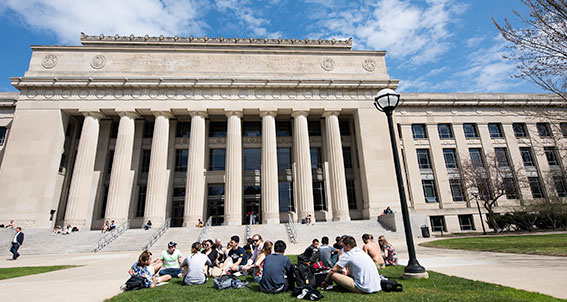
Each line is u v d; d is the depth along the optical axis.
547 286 6.68
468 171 40.16
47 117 34.66
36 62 37.16
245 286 8.16
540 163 43.56
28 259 19.92
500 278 7.89
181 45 41.38
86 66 37.41
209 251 10.93
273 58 40.16
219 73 38.06
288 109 37.91
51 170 33.38
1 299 6.88
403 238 27.02
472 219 40.25
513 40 14.66
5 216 31.23
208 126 40.97
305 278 7.28
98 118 36.19
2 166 32.59
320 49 43.47
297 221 34.81
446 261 12.14
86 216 33.56
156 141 34.94
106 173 38.00
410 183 40.88
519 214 35.19
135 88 36.28
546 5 13.34
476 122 44.91
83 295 7.27
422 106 44.44
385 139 37.75
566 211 34.22
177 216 37.66
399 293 6.55
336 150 36.81
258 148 41.38
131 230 29.22
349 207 40.00
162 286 8.46
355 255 7.00
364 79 39.03
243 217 38.41
